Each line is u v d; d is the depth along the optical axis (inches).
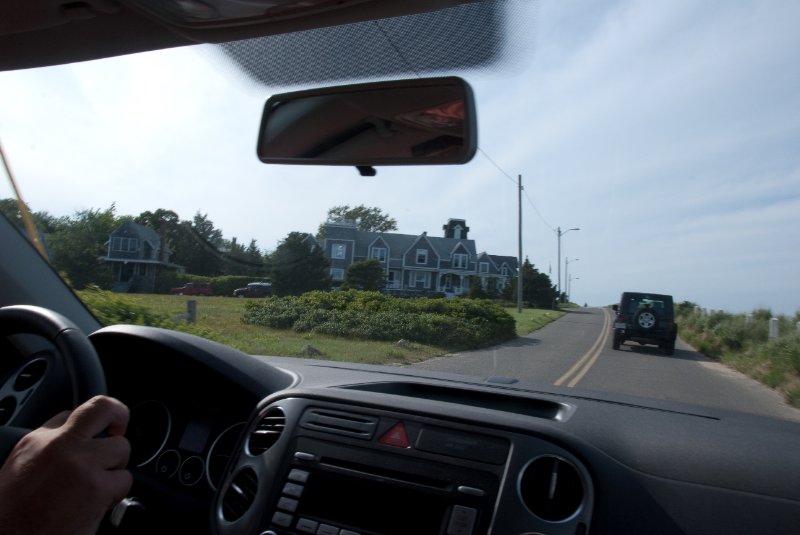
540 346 413.4
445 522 74.4
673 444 82.8
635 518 71.9
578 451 75.0
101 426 42.5
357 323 322.7
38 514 39.3
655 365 321.1
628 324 416.5
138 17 115.7
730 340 326.6
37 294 127.2
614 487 73.9
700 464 77.9
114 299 233.9
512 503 73.2
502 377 129.5
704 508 72.2
